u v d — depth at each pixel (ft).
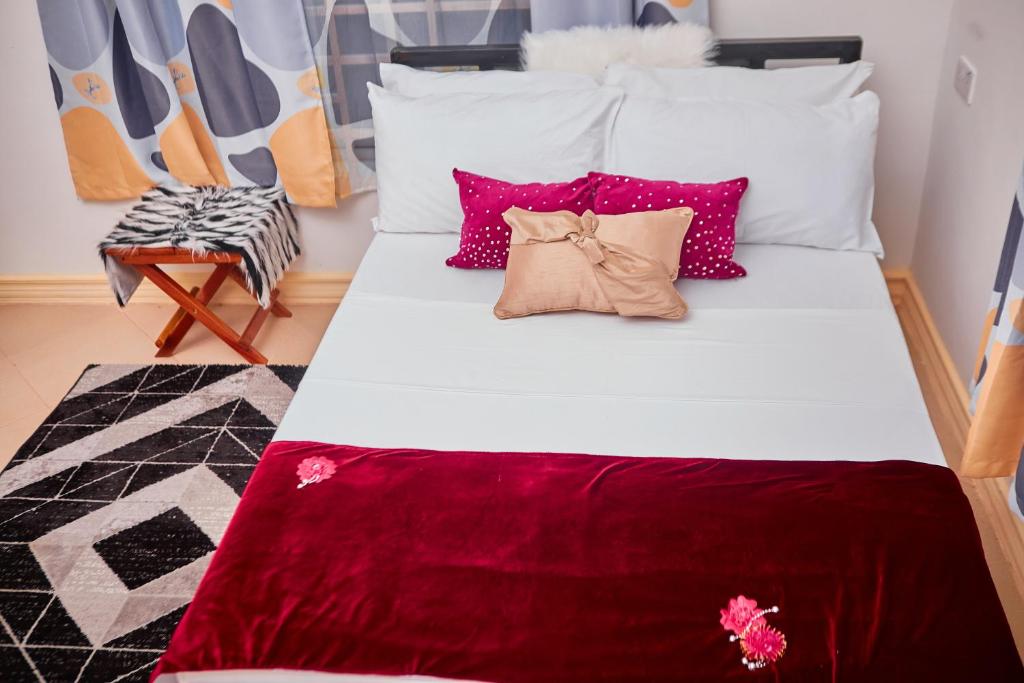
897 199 10.24
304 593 5.64
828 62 9.51
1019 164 7.48
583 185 8.35
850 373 7.23
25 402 9.87
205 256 9.36
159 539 8.13
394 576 5.70
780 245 8.72
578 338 7.72
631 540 5.85
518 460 6.51
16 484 8.76
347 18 9.33
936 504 6.00
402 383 7.34
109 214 10.92
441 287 8.44
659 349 7.54
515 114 8.66
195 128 10.07
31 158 10.57
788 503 6.04
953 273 9.11
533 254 7.92
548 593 5.56
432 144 8.77
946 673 5.09
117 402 9.77
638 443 6.67
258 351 10.46
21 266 11.39
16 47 9.82
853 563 5.64
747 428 6.76
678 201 8.13
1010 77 7.69
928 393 9.52
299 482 6.39
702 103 8.53
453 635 5.38
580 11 9.16
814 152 8.32
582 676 5.16
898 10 9.18
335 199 10.24
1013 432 6.22
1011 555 7.55
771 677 5.11
